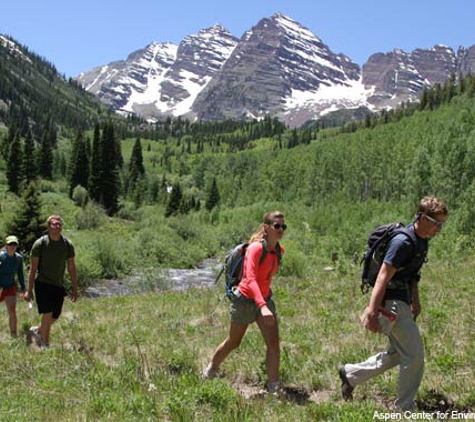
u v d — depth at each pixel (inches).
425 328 351.9
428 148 3048.7
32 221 1716.3
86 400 230.4
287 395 238.1
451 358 267.0
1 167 5388.8
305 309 464.1
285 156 6619.1
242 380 269.6
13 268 403.5
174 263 1827.0
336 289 586.9
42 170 5246.1
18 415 212.8
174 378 258.8
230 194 5762.8
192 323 429.1
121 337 378.6
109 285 1358.3
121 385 249.9
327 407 204.1
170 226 2412.6
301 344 324.8
